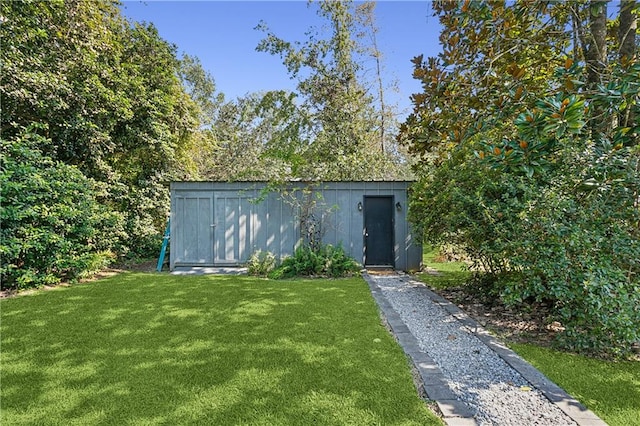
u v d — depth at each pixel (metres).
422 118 5.50
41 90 6.89
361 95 12.37
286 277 6.98
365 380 2.58
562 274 3.15
